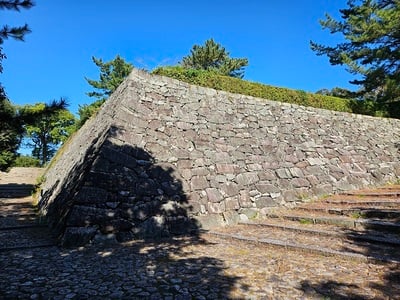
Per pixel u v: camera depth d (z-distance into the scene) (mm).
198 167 7309
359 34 15352
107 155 6219
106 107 10047
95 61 24234
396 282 3248
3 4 4723
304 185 8430
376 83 14969
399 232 5016
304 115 10898
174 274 3656
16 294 3059
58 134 34156
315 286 3225
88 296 3012
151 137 7172
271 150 8883
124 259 4328
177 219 6223
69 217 5344
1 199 13016
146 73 8258
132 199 5980
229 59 24594
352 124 11945
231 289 3172
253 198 7453
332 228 5668
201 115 8484
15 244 5234
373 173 10148
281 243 4852
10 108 5074
